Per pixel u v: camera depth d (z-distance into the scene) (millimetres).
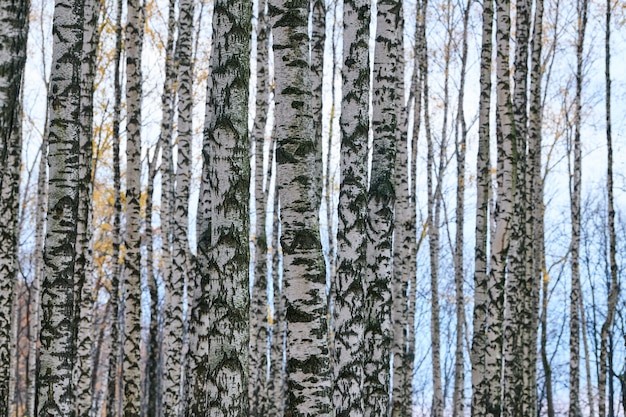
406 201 15547
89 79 11000
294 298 6688
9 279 11289
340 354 7906
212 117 6680
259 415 20250
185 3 14055
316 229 6801
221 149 6562
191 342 9359
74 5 8312
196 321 9305
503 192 12500
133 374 12922
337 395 7844
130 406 12766
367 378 8461
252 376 20000
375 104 9258
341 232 8094
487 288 14086
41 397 7883
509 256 12875
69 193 8117
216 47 6738
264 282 18172
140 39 16672
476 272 14117
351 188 8117
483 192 14281
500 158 12602
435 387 21500
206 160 9984
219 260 6430
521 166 13438
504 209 12477
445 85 26453
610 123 20688
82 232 11781
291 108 6836
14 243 11688
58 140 8117
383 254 8812
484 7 14672
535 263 19359
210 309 6434
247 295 6477
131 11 13898
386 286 8773
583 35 21938
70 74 8219
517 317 12672
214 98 6688
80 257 11742
